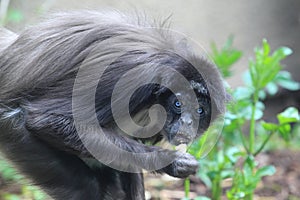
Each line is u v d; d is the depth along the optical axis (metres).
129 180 12.59
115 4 20.42
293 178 16.67
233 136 14.86
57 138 10.77
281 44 21.81
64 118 10.71
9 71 11.31
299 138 19.45
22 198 14.35
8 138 11.35
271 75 14.12
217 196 14.18
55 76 10.85
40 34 11.26
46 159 11.33
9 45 11.63
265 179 16.58
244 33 21.58
